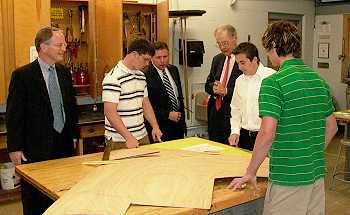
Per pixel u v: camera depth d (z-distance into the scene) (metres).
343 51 7.36
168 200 1.63
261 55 6.65
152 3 4.91
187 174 1.95
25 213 2.68
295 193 1.75
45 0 3.90
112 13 4.38
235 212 1.99
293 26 1.79
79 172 2.09
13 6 3.78
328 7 7.50
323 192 1.87
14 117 2.65
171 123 3.66
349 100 7.08
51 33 2.68
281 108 1.69
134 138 2.66
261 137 1.69
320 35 7.69
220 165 2.12
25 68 2.71
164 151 2.47
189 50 5.36
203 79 5.85
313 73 1.80
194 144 2.71
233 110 3.09
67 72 2.91
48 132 2.73
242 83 2.99
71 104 2.90
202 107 5.67
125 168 2.07
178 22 5.43
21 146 2.68
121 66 2.77
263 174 1.99
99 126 4.45
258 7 6.54
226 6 6.05
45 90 2.72
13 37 3.82
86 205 1.58
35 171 2.12
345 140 4.41
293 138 1.72
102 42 4.52
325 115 1.85
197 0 5.69
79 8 4.49
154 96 3.60
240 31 6.32
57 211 1.53
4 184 4.08
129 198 1.65
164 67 3.68
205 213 1.61
